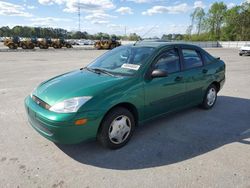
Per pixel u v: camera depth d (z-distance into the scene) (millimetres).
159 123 4449
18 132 3938
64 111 2936
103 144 3322
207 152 3385
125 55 4164
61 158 3174
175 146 3561
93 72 3920
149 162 3111
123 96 3289
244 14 65062
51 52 26203
